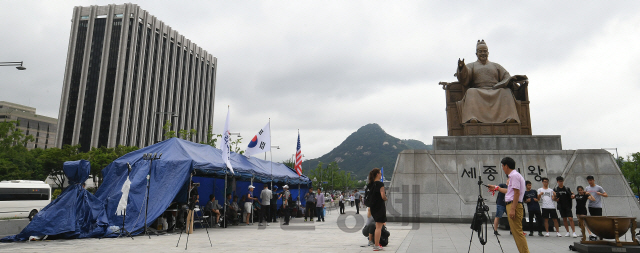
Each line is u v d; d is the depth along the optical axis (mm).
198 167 13633
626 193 15406
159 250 8602
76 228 11164
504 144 17094
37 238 10453
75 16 80500
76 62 78375
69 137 75125
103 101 74688
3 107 101500
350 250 8453
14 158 45500
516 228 6473
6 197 22266
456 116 18484
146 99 78938
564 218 11469
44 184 24406
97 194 12992
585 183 15812
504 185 12734
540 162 16406
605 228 7809
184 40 92312
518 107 17781
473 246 9078
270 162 21750
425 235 11609
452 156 17000
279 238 11148
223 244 9695
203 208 16203
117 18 78438
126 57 76812
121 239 10914
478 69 18625
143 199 12641
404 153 17312
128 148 52406
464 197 16359
